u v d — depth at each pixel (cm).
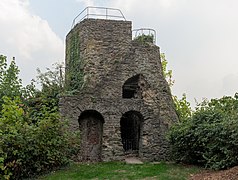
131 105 2197
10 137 1380
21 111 1439
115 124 2134
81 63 2423
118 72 2358
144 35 2614
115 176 1525
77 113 2098
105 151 2080
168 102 2398
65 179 1445
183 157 1911
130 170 1691
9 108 1413
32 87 2417
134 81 2428
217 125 1625
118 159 2086
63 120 1830
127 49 2436
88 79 2330
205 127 1698
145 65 2427
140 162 2091
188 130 1845
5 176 1227
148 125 2208
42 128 1545
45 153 1539
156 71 2450
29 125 1578
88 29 2444
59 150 1625
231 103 1978
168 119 2327
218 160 1576
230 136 1484
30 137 1460
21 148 1418
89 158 2127
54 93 2295
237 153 1505
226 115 1744
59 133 1642
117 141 2109
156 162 2086
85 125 2181
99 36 2441
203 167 1739
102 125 2172
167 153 2194
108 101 2162
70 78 2434
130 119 2533
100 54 2406
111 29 2464
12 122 1414
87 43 2422
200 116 1859
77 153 1944
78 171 1638
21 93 2394
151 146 2180
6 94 2342
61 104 2089
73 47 2594
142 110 2212
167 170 1673
